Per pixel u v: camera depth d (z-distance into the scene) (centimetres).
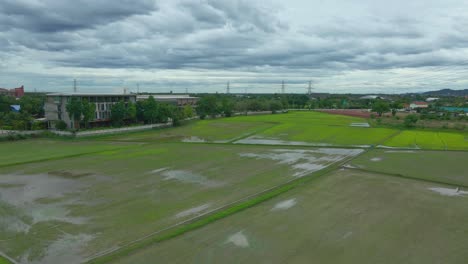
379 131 7100
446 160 4153
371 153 4666
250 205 2511
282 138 6241
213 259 1723
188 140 6078
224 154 4612
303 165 3906
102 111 7700
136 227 2141
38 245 1905
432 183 3136
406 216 2302
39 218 2305
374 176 3388
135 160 4203
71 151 4862
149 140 6069
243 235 2002
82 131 6456
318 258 1730
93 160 4212
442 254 1773
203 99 11075
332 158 4312
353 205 2516
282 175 3441
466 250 1817
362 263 1683
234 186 3047
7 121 7125
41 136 6450
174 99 13650
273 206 2498
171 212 2400
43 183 3166
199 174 3491
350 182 3155
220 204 2561
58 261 1725
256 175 3441
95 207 2514
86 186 3059
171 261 1706
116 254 1780
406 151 4812
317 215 2316
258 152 4772
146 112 8088
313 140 5956
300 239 1945
